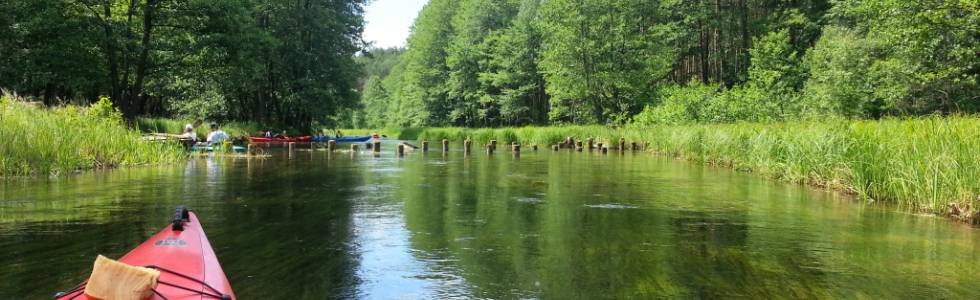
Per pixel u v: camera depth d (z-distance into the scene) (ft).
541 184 35.27
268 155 63.82
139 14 77.15
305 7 118.11
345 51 127.75
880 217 23.31
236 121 116.47
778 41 107.55
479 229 20.66
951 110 66.28
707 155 54.34
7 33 63.57
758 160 42.98
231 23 80.59
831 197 29.40
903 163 26.30
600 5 114.01
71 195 27.78
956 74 66.59
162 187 31.50
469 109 180.34
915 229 20.93
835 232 20.24
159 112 121.39
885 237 19.43
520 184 35.22
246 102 123.34
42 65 67.41
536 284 13.89
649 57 119.24
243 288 13.38
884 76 73.56
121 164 43.86
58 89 83.76
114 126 46.80
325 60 121.49
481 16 176.55
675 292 13.33
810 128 39.04
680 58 144.46
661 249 17.65
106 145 42.70
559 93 121.70
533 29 155.02
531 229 20.72
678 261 16.19
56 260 15.46
